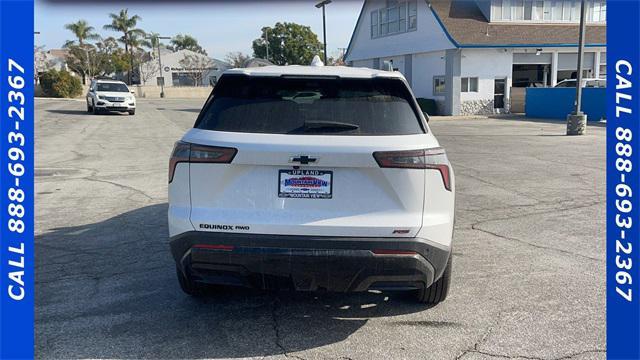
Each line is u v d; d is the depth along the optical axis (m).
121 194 8.49
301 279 3.41
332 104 3.56
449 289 4.46
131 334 3.73
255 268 3.39
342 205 3.38
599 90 24.22
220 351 3.52
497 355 3.46
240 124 3.50
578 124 17.97
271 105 3.57
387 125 3.49
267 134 3.41
